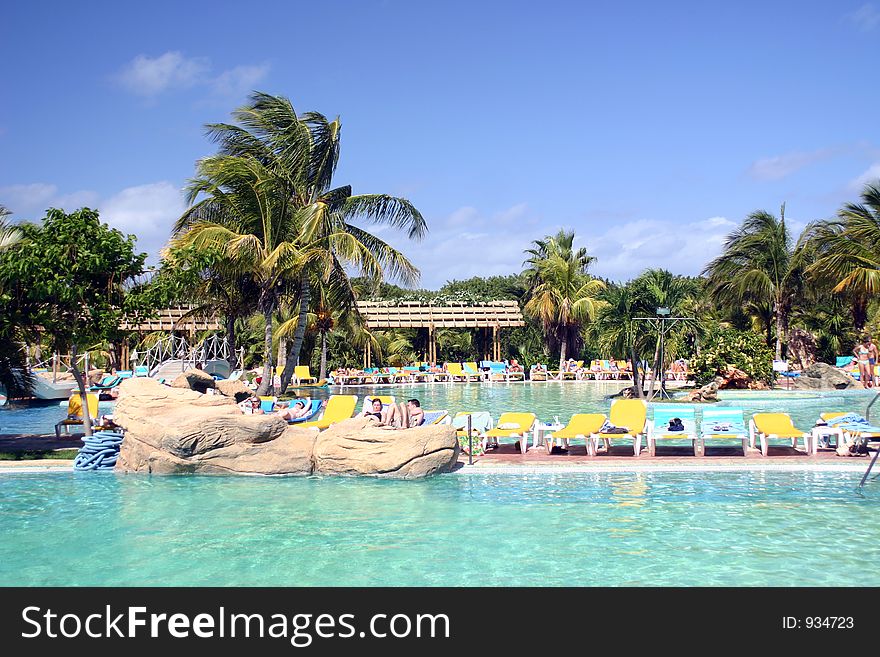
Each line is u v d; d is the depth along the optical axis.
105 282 13.45
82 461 12.00
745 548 7.80
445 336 49.38
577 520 8.90
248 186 22.64
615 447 13.73
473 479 11.24
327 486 10.82
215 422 11.56
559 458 12.52
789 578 6.96
